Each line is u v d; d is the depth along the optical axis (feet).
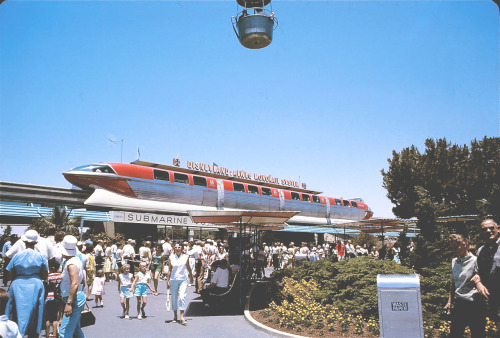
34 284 18.25
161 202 109.91
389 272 31.35
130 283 31.83
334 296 33.09
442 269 28.76
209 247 63.00
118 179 102.27
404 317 16.94
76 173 98.12
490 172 100.32
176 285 29.89
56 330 22.21
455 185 104.37
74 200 114.42
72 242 19.13
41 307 18.43
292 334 25.29
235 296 36.73
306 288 44.24
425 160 112.57
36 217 80.48
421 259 30.81
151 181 108.78
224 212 38.50
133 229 106.22
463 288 17.44
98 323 29.14
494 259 16.10
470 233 47.62
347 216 179.83
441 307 26.89
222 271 35.29
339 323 27.86
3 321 10.43
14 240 38.52
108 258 60.34
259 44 20.98
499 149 103.60
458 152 109.91
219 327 28.02
